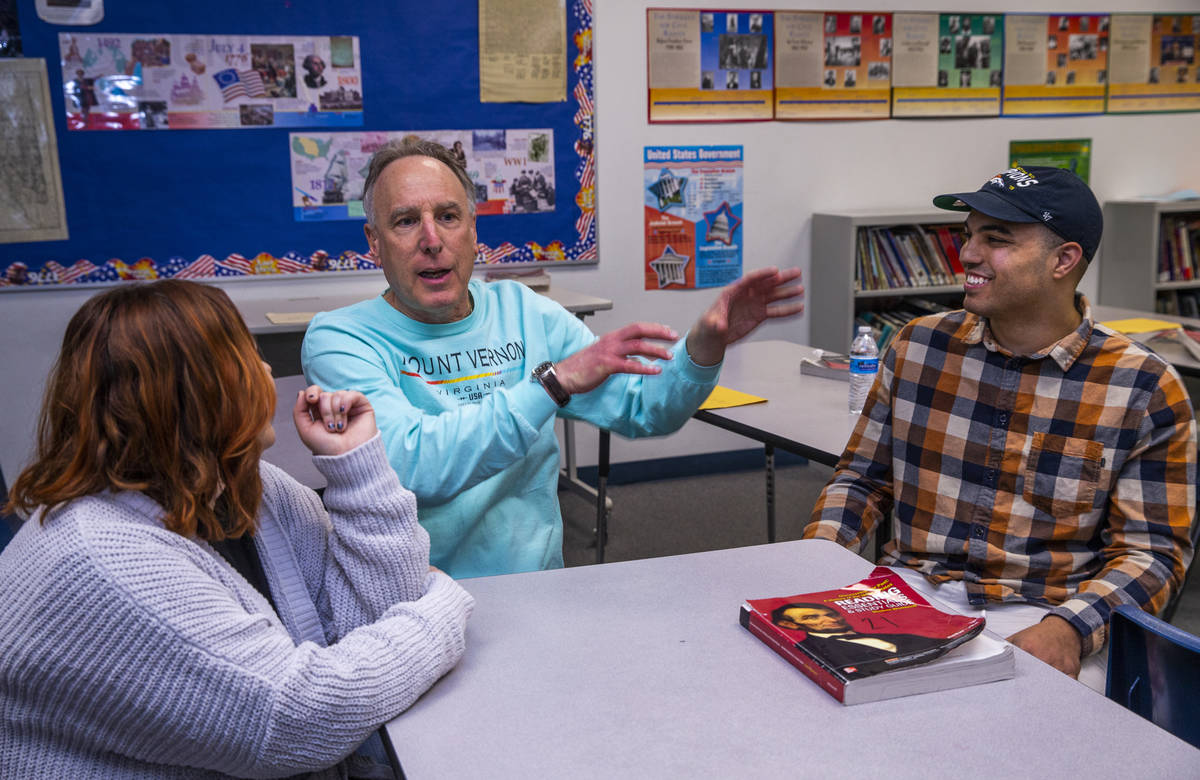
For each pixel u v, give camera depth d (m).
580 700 1.04
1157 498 1.58
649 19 4.08
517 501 1.65
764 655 1.13
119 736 0.93
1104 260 4.99
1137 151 4.96
